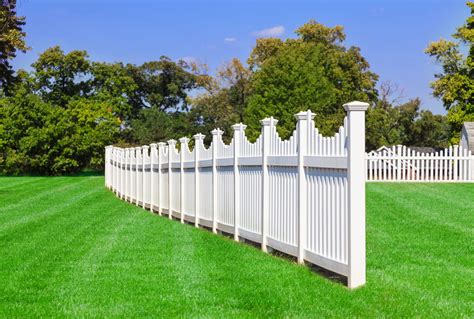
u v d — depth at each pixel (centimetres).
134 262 980
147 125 7344
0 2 2939
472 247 1071
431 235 1212
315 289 757
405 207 1709
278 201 1018
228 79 7194
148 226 1507
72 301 732
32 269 943
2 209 2077
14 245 1212
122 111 7631
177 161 1702
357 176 761
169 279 840
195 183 1513
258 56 7012
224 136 7031
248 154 1159
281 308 674
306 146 905
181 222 1638
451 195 2080
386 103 7362
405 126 7444
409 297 703
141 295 754
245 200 1180
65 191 3003
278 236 1018
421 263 926
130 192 2405
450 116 4938
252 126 5916
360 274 765
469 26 4931
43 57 7325
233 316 650
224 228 1297
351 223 761
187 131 7269
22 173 5884
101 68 7531
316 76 5947
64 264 980
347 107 764
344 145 781
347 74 6581
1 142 5706
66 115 5866
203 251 1077
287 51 6053
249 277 836
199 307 691
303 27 6862
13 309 698
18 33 3041
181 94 8569
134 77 8406
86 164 6078
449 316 625
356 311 650
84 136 5859
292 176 957
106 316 663
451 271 859
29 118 5734
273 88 5828
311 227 891
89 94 7600
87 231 1408
